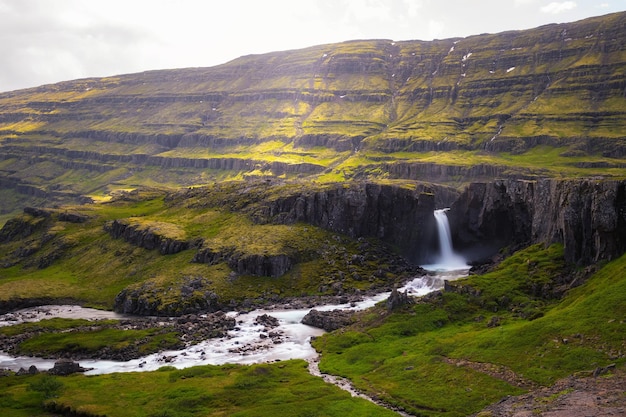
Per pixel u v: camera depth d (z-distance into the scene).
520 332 122.56
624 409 80.50
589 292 139.62
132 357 150.88
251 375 126.38
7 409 113.06
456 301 159.38
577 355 107.62
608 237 157.25
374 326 156.12
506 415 88.62
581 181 173.62
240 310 195.88
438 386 110.50
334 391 114.12
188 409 109.69
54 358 155.00
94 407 110.69
